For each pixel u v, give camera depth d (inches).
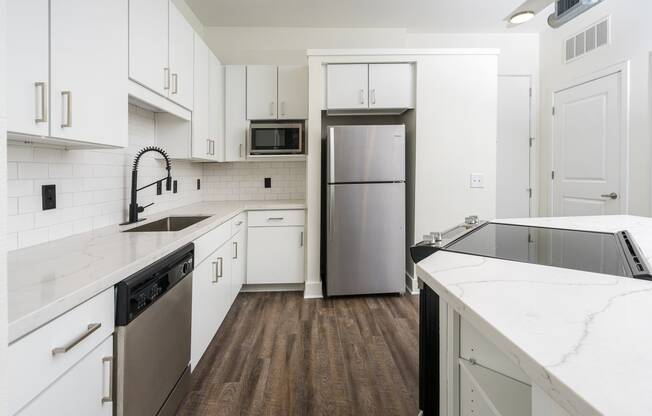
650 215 109.6
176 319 58.8
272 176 146.4
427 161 124.4
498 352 32.1
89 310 36.5
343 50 121.6
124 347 41.8
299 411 63.6
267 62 144.7
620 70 117.9
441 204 125.2
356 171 121.1
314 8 128.9
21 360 27.7
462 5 128.6
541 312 24.5
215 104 122.3
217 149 125.5
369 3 126.2
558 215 147.9
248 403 65.7
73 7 48.1
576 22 135.8
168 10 81.2
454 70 123.6
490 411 29.9
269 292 132.3
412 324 101.3
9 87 38.3
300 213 128.4
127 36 62.9
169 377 56.1
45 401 30.4
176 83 84.5
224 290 96.3
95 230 71.4
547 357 18.2
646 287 29.5
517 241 49.7
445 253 42.7
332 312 110.8
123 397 41.9
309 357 82.5
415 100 124.1
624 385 15.6
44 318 29.6
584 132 133.9
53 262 44.9
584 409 14.6
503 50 156.6
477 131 124.7
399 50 122.0
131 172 87.4
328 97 123.7
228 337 93.1
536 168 160.1
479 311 24.8
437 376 46.5
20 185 53.8
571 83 139.0
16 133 40.4
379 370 76.9
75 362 34.3
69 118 46.6
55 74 44.8
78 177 67.2
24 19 40.0
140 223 80.3
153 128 99.0
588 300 26.6
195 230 70.4
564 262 37.9
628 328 21.6
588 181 132.8
